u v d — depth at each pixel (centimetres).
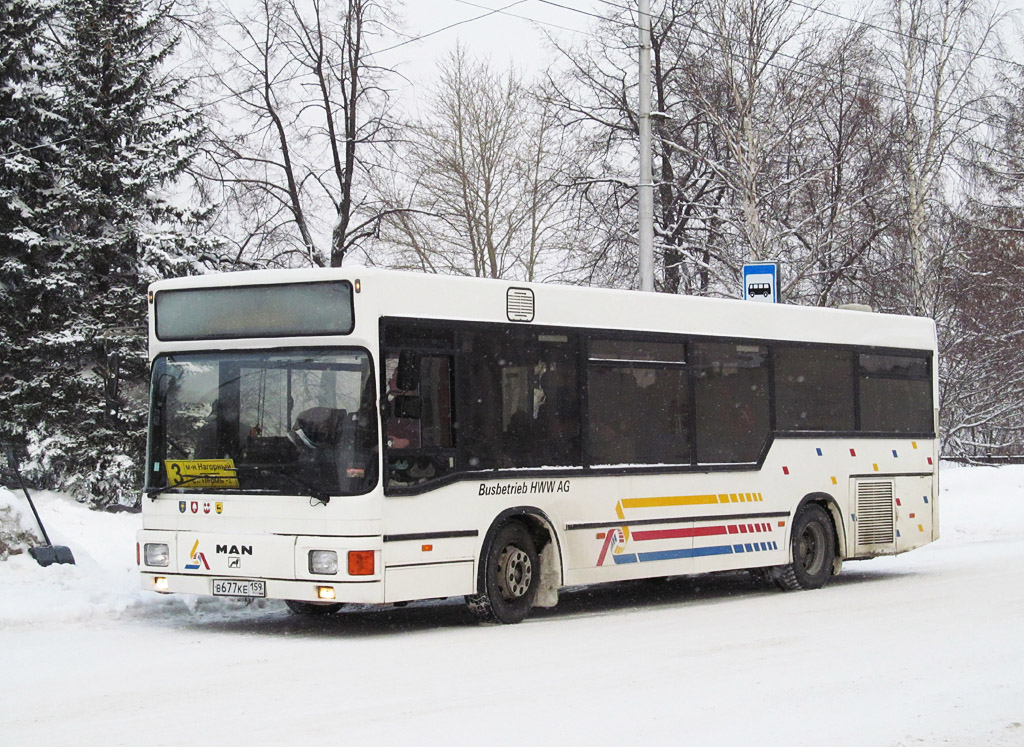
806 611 1341
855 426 1672
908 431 1752
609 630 1194
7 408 2314
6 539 1358
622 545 1348
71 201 2353
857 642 1102
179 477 1193
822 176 3097
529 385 1270
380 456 1127
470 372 1214
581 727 768
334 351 1146
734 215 3111
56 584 1332
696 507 1439
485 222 3903
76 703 841
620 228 3189
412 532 1148
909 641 1104
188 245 2420
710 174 3244
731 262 3111
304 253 3169
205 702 844
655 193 3297
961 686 898
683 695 866
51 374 2319
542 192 3600
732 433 1500
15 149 2370
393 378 1149
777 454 1553
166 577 1191
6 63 2373
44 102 2397
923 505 1761
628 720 787
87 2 2388
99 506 2300
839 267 3131
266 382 1168
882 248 3306
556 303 1306
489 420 1227
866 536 1675
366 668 974
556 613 1360
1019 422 4122
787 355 1583
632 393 1379
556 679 926
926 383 1791
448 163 3853
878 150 3281
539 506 1267
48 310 2362
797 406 1591
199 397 1198
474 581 1201
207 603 1344
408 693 873
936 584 1578
